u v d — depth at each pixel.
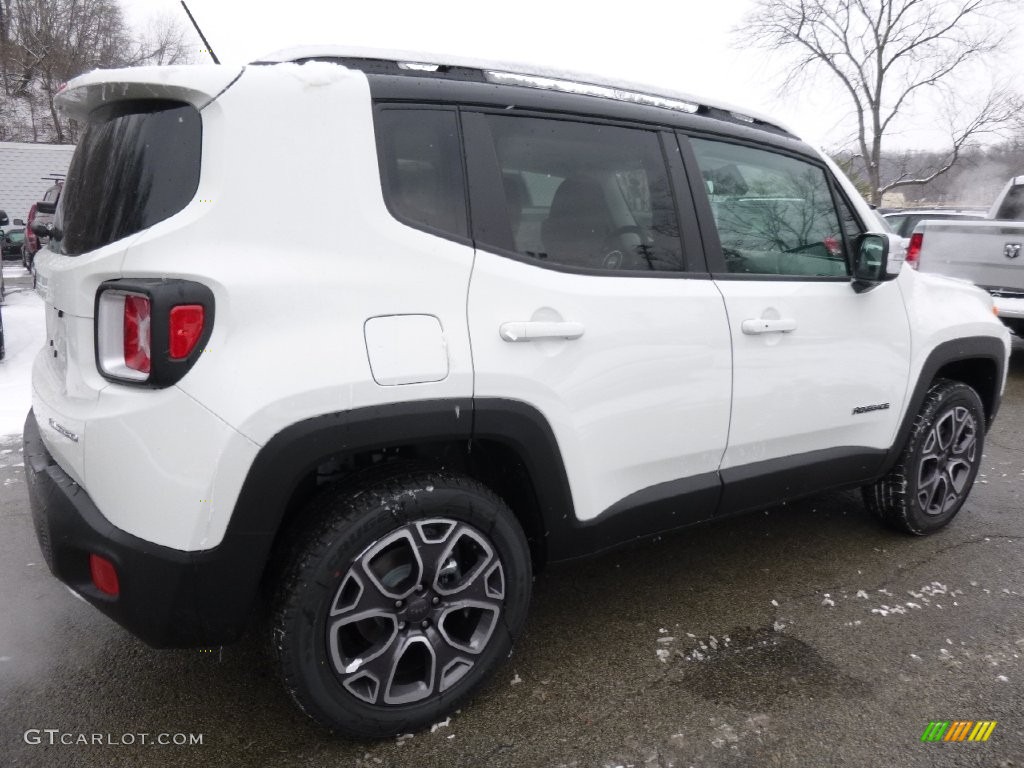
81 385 1.91
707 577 3.15
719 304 2.59
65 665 2.49
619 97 2.56
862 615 2.84
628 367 2.36
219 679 2.43
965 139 20.69
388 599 2.02
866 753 2.09
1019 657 2.57
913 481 3.40
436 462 2.18
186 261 1.74
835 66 20.81
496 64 2.30
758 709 2.28
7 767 2.02
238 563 1.83
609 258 2.40
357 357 1.88
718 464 2.71
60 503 1.90
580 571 3.20
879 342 3.10
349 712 2.02
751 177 2.86
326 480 2.12
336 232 1.91
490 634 2.22
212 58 2.20
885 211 13.24
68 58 37.28
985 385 3.78
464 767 2.04
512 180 2.24
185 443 1.74
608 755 2.08
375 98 2.03
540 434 2.19
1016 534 3.62
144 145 1.90
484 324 2.08
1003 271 7.18
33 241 15.17
